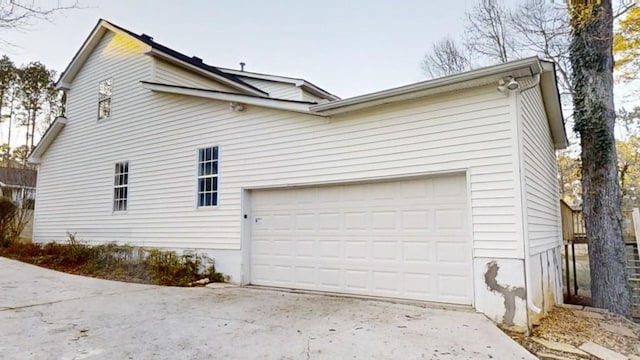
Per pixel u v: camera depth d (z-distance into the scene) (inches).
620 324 251.6
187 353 152.5
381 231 257.1
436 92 233.9
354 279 265.3
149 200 384.2
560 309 292.2
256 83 571.8
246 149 323.3
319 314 213.6
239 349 157.2
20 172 943.7
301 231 293.3
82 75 478.0
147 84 379.2
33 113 1109.7
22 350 152.9
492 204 214.8
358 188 269.4
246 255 316.2
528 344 183.2
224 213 329.7
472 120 225.6
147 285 305.7
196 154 354.6
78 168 463.2
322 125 284.7
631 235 435.8
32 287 282.5
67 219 466.3
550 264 300.5
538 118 284.7
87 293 268.2
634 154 722.8
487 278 211.8
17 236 521.0
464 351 156.6
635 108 686.5
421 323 193.3
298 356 149.7
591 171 359.6
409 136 246.7
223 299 255.4
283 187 301.7
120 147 419.2
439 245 235.1
